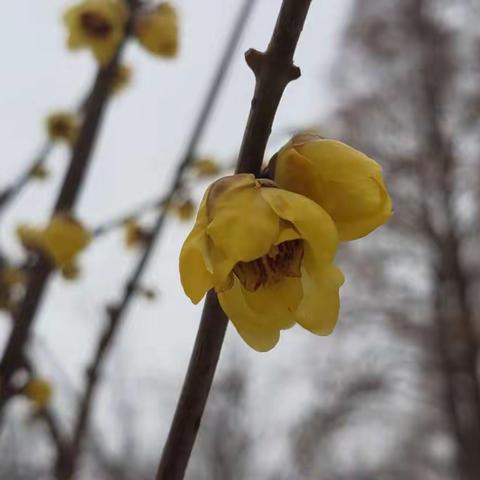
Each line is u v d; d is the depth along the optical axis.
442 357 1.64
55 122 0.34
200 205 0.17
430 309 1.73
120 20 0.31
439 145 1.75
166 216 0.32
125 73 0.34
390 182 1.74
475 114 1.76
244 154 0.17
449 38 1.83
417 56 1.83
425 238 1.71
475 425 1.62
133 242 0.35
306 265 0.17
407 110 1.80
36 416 0.30
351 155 0.17
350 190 0.17
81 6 0.32
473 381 1.62
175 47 0.32
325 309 0.17
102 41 0.31
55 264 0.29
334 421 1.64
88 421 0.28
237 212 0.16
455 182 1.73
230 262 0.16
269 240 0.16
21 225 0.31
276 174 0.17
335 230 0.16
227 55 0.33
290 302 0.17
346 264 1.80
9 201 0.32
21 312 0.28
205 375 0.17
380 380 1.68
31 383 0.28
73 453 0.28
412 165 1.73
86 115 0.31
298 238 0.17
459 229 1.72
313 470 1.62
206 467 1.56
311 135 0.18
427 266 1.73
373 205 0.17
